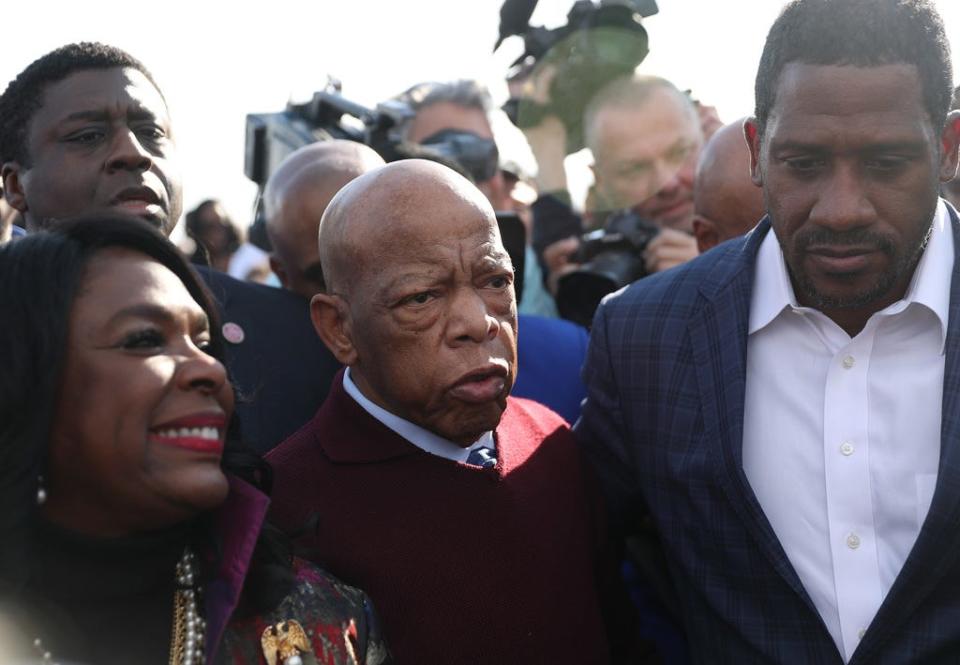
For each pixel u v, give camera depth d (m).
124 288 1.61
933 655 1.94
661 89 3.31
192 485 1.59
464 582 2.01
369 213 1.93
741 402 2.11
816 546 2.07
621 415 2.30
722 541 2.11
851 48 1.85
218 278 2.59
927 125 1.87
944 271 2.06
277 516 2.03
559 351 2.85
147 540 1.63
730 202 2.84
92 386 1.57
